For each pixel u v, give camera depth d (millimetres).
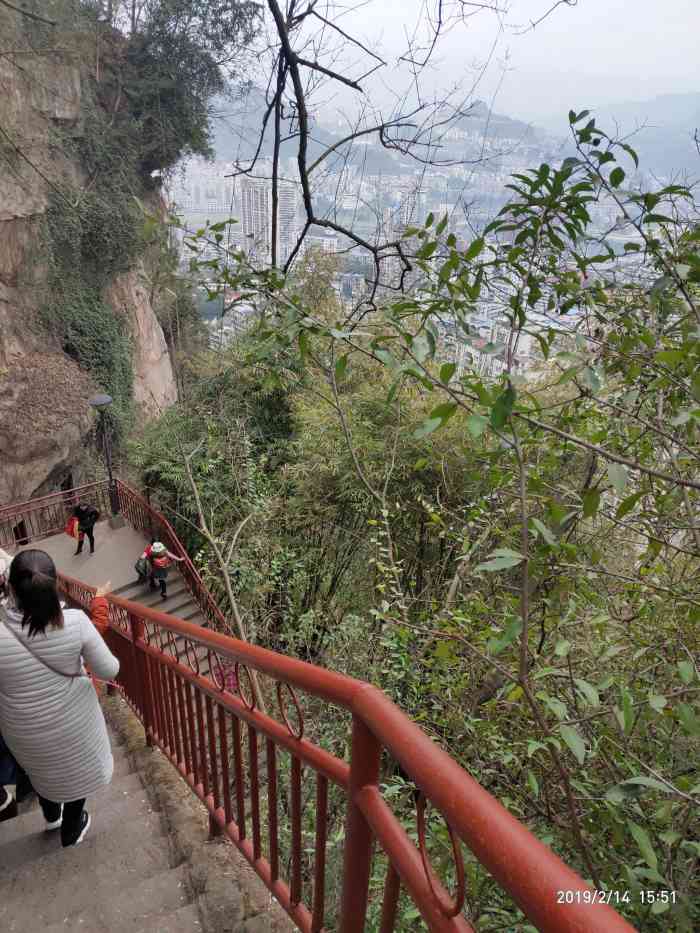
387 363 1598
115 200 18562
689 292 2236
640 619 2539
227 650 2061
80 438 15617
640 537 3414
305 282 9125
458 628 3061
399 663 4012
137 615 3549
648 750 2725
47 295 17406
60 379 16234
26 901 2613
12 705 2492
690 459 2336
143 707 3799
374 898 2707
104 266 19062
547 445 2340
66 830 2846
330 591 9422
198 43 17875
